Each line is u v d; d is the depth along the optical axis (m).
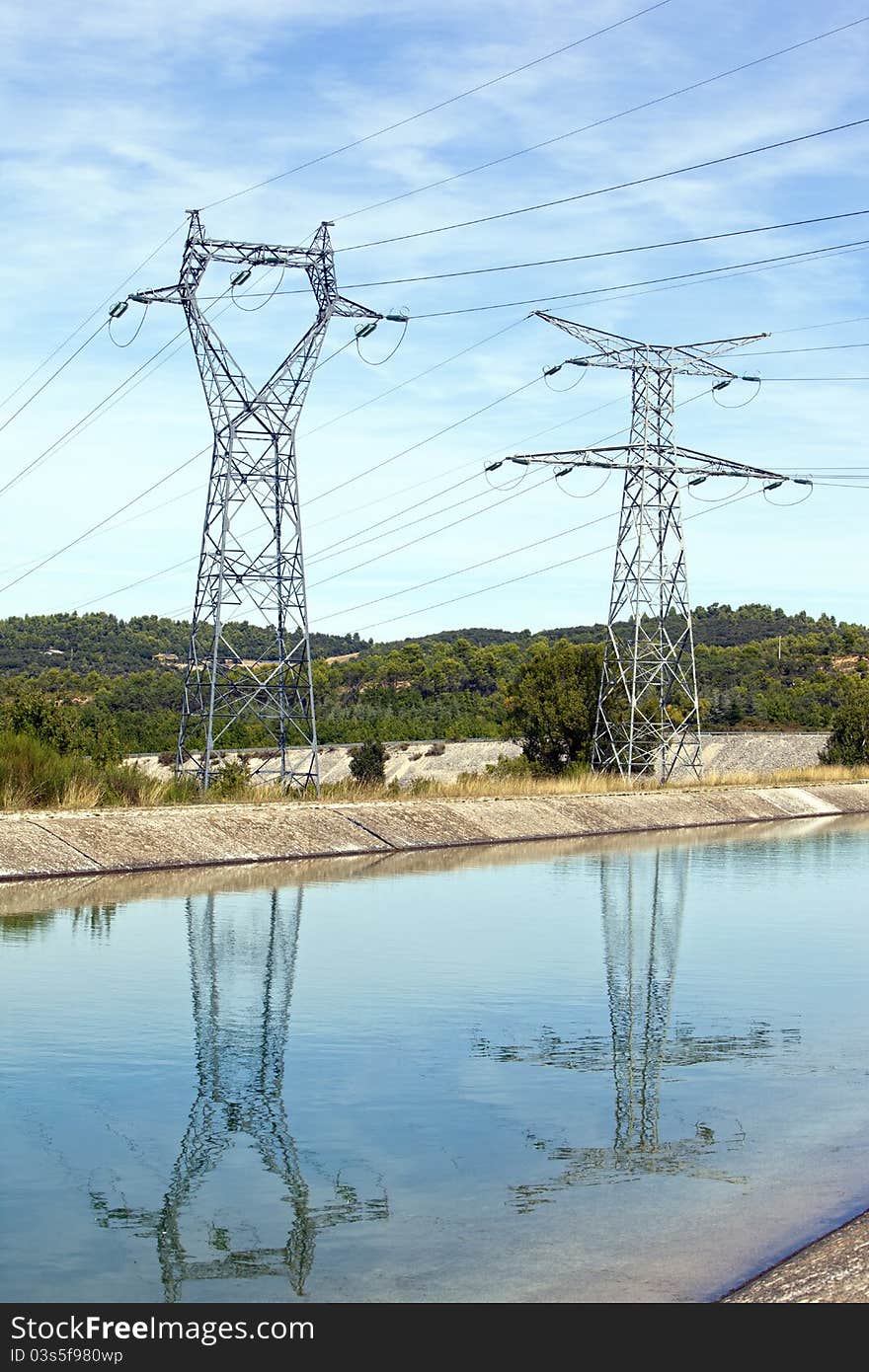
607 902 36.00
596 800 64.62
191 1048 19.95
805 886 40.03
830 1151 15.63
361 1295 11.92
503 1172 14.89
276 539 60.75
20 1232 13.25
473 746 102.69
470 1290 11.92
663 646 78.12
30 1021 21.47
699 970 26.39
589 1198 14.09
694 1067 19.27
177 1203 14.00
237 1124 16.52
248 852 45.72
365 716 132.00
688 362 74.25
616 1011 22.73
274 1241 13.04
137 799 52.12
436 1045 20.30
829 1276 11.94
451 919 32.59
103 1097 17.59
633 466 73.81
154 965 26.06
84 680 147.38
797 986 24.92
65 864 40.47
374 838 50.72
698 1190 14.32
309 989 24.17
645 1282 12.04
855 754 98.81
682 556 76.56
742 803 72.06
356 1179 14.68
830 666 186.88
